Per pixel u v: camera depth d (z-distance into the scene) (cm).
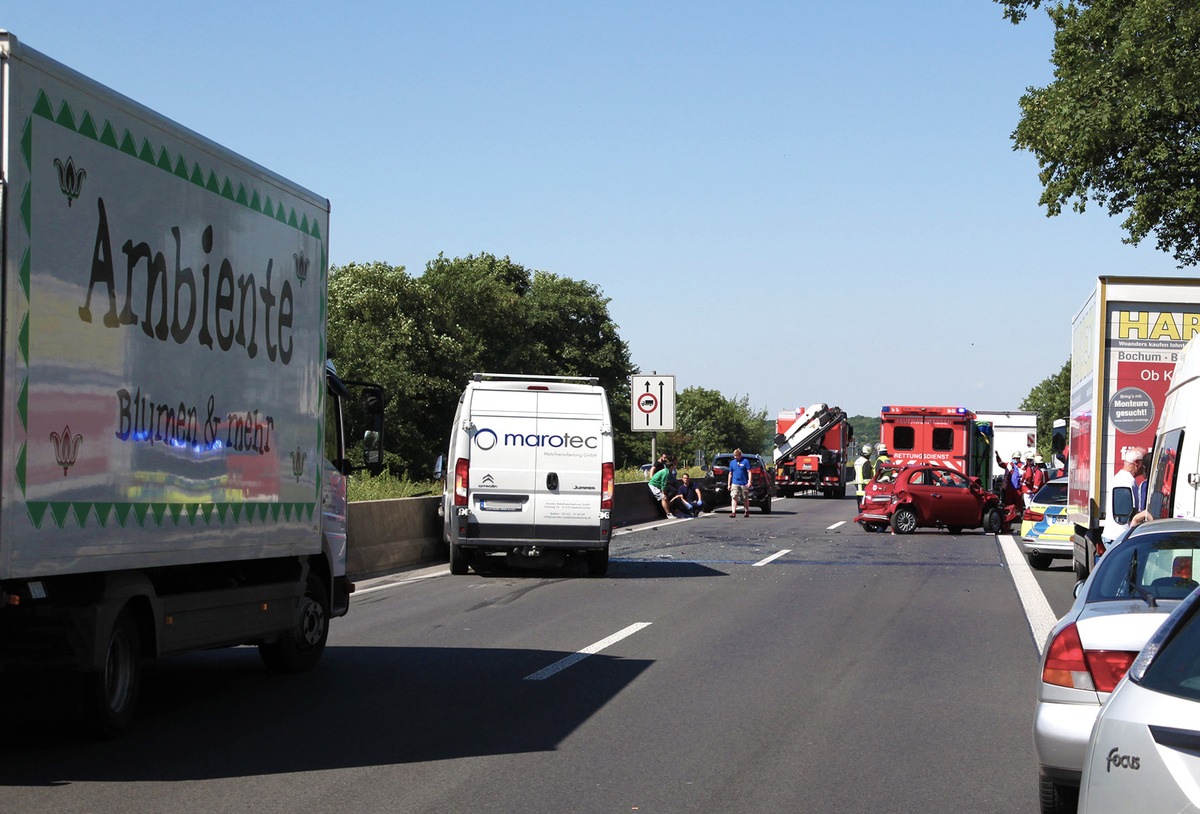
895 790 700
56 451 702
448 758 767
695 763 759
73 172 716
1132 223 3064
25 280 673
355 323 8431
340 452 1198
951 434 4266
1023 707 946
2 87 654
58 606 749
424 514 2292
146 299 793
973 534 3209
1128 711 403
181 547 839
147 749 785
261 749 788
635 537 2980
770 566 2200
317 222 1067
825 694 992
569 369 10406
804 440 6019
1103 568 714
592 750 792
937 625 1422
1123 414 1535
